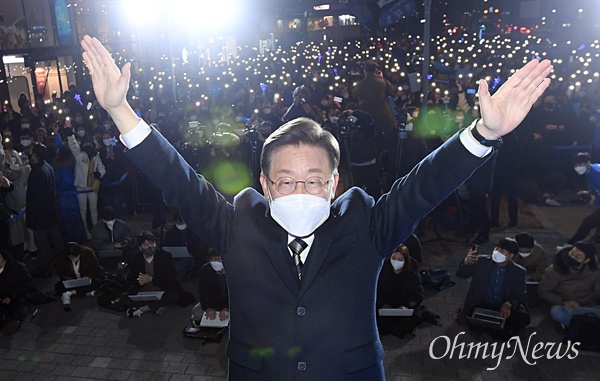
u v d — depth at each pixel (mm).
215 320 7145
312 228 1605
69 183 10242
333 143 1635
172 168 1613
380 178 11945
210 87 19828
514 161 10273
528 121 12898
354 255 1608
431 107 14391
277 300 1573
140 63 24688
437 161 1578
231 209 1729
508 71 20172
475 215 9750
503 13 37281
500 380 6086
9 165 9453
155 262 7871
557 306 6965
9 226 9516
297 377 1535
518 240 7832
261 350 1565
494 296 6980
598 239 8922
